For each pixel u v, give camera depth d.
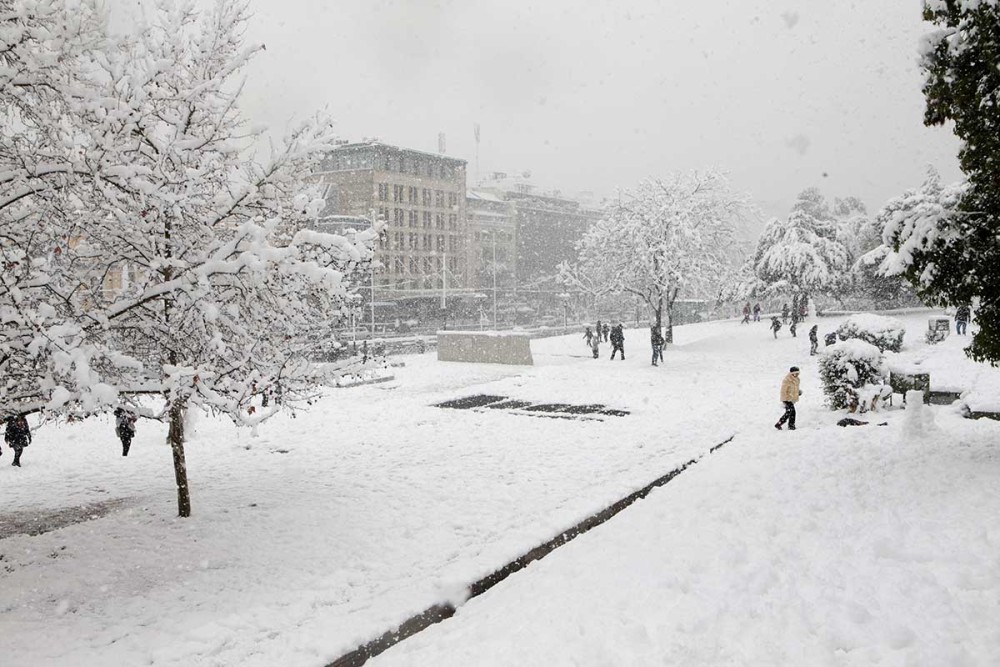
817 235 54.72
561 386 28.56
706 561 7.31
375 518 11.73
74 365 7.76
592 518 11.09
